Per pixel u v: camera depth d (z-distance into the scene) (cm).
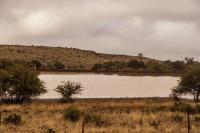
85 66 16312
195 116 3309
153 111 3775
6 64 5488
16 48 17475
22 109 3856
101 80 8331
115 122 2911
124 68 12650
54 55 17638
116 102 4872
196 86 5550
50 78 8019
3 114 3375
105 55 19350
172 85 8000
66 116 3064
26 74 4962
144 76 9931
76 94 5619
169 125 2778
